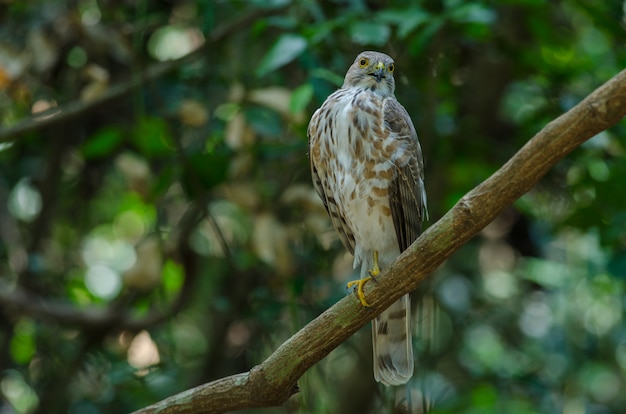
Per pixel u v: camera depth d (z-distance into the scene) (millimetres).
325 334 6504
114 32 10727
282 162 11227
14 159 12641
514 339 13500
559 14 13227
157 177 11328
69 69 11945
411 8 9516
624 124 10609
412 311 11102
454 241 5988
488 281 13602
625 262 10242
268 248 9812
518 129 12328
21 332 12508
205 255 12086
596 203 11062
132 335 11789
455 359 12992
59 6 11383
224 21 12016
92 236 14266
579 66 11406
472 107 12977
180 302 11305
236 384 6695
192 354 13188
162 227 12422
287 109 9820
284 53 8961
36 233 12234
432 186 11586
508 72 12812
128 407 12094
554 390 12906
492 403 11625
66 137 12391
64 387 11680
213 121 10711
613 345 13250
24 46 11102
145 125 10148
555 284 12914
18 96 11000
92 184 12930
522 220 13172
